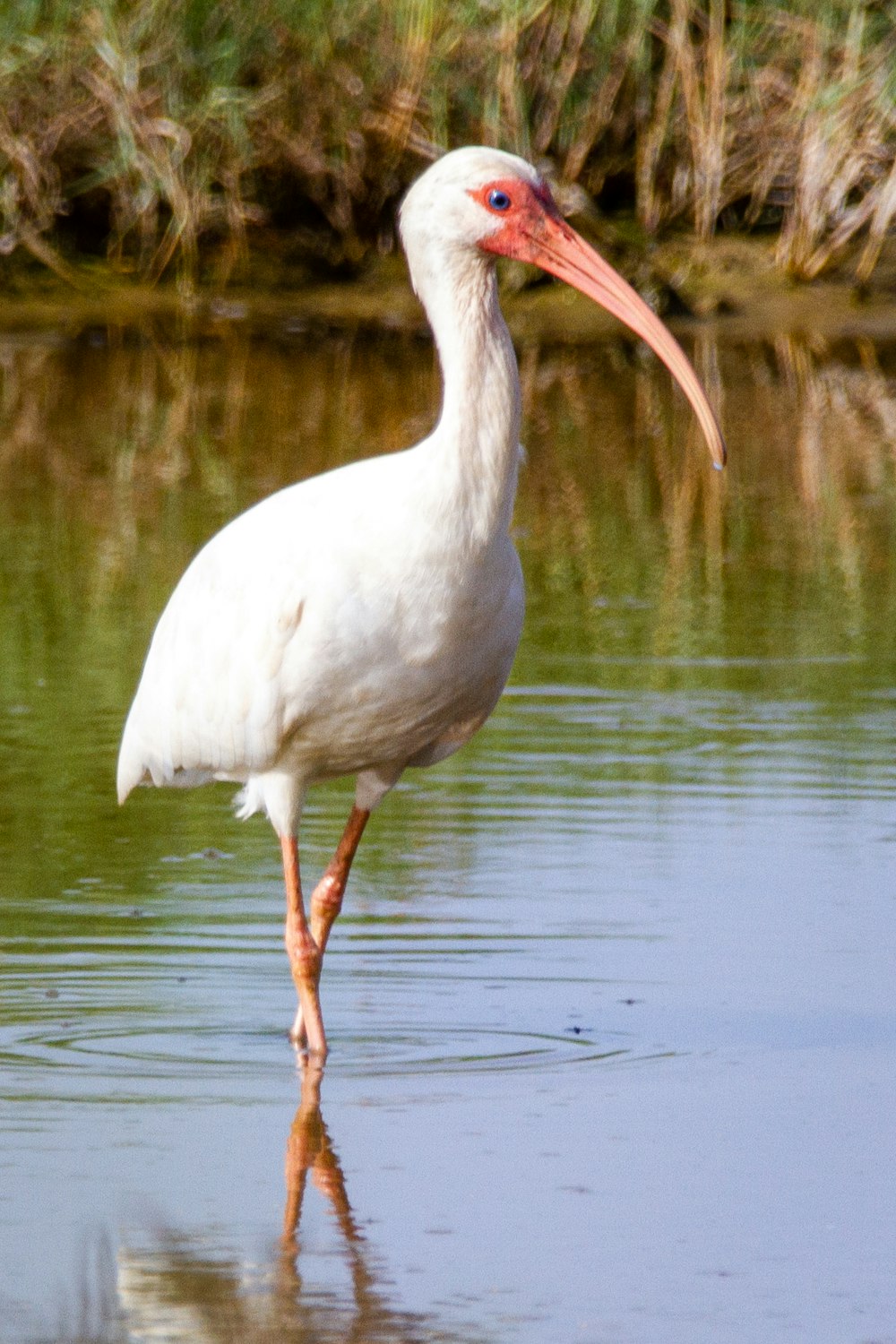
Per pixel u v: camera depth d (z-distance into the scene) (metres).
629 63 34.50
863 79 33.38
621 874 11.86
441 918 11.24
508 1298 7.02
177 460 24.42
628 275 34.72
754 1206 7.78
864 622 17.95
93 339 33.19
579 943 10.82
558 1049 9.48
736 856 12.16
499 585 9.48
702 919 11.14
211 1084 9.09
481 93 34.22
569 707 15.43
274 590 9.54
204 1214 7.73
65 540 20.30
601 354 33.28
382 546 9.34
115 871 12.06
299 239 35.62
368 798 10.22
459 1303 7.00
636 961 10.56
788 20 33.62
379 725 9.70
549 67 34.09
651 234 35.25
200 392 28.92
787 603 18.59
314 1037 9.45
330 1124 8.59
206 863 12.26
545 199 9.73
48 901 11.49
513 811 13.14
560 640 17.33
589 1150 8.32
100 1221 7.65
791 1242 7.46
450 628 9.41
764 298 34.69
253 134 34.44
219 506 21.80
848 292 34.88
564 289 35.38
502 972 10.48
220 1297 7.05
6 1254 7.37
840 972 10.41
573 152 34.59
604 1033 9.67
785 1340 6.72
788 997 10.09
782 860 12.08
